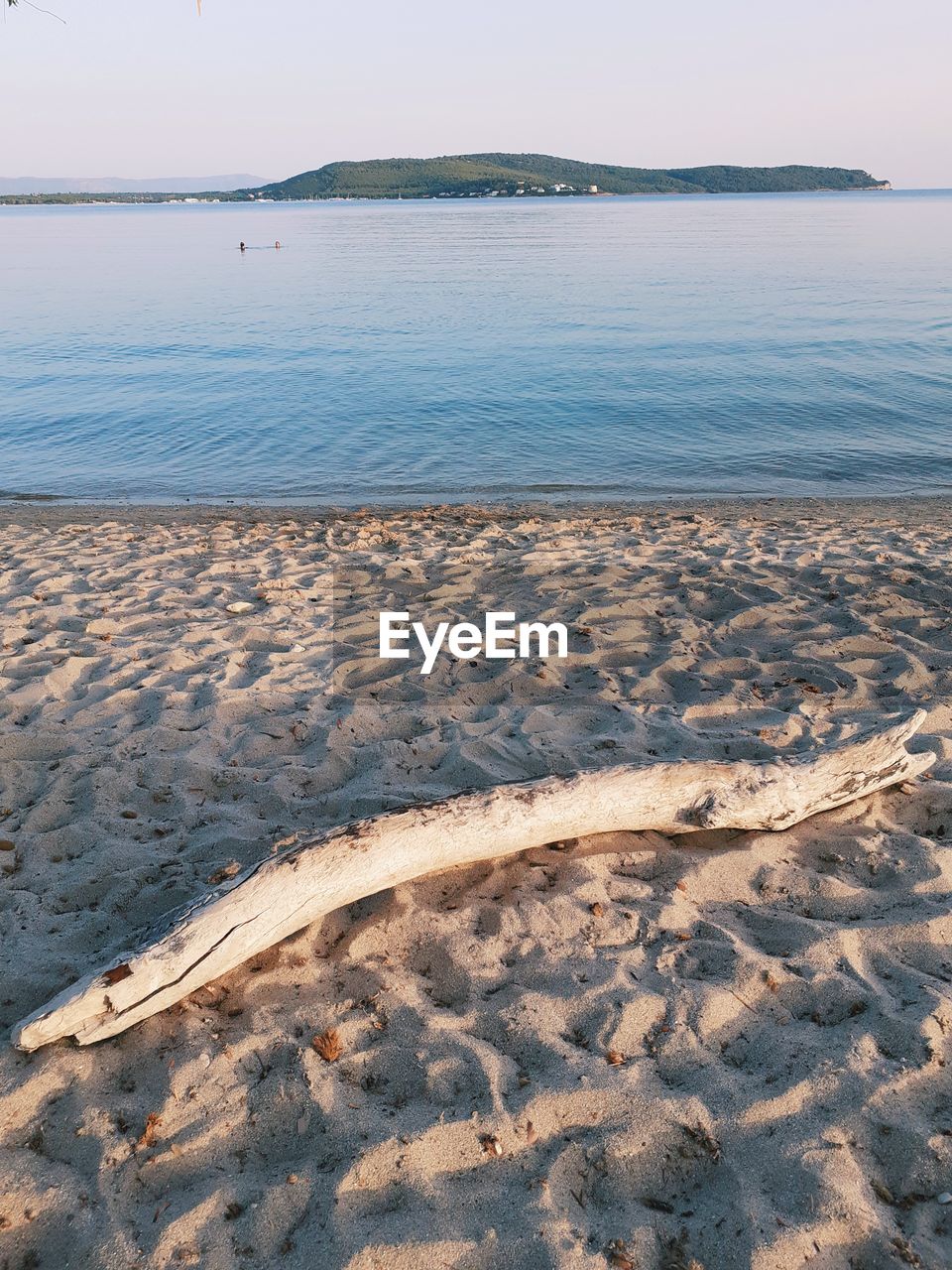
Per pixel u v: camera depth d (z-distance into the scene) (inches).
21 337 1162.0
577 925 135.2
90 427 705.0
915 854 149.9
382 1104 104.7
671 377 860.6
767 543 359.9
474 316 1322.6
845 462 596.1
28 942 129.0
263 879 122.8
